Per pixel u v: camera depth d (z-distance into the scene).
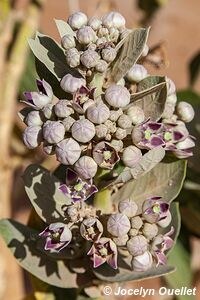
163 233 0.41
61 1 1.52
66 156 0.35
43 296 0.47
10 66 0.58
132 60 0.37
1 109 0.58
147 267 0.38
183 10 1.66
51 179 0.41
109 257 0.37
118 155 0.36
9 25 0.58
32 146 0.36
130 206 0.37
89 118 0.35
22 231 0.43
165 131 0.39
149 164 0.37
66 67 0.38
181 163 0.41
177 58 1.61
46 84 0.37
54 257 0.41
